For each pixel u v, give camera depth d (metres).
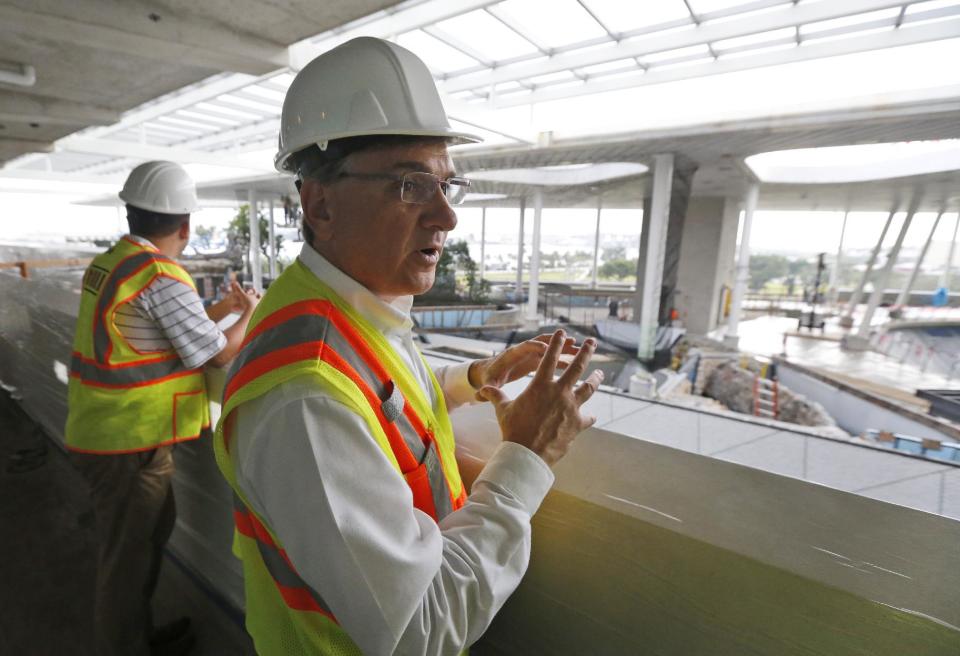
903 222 21.55
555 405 0.59
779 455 1.45
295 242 0.68
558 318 22.95
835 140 10.98
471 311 17.94
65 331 2.41
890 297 33.72
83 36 3.14
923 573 0.56
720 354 15.31
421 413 0.63
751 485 0.74
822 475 1.27
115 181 21.31
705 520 0.68
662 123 11.02
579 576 0.80
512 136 11.19
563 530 0.79
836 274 31.80
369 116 0.54
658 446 0.88
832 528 0.64
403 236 0.59
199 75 4.43
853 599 0.55
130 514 1.41
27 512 2.33
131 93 5.00
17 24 2.95
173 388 1.42
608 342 15.93
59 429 2.80
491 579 0.51
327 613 0.56
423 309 17.06
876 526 0.63
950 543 0.59
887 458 1.29
